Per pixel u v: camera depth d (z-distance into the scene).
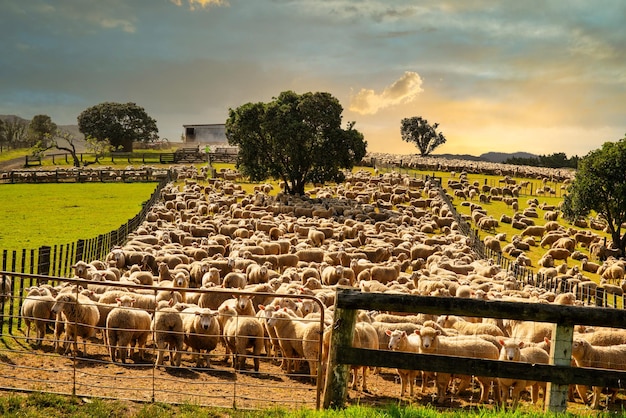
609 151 54.12
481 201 74.31
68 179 80.31
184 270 26.05
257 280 26.48
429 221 55.88
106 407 9.49
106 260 30.09
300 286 20.72
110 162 106.69
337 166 70.38
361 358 8.45
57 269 29.48
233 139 70.12
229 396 11.27
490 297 21.84
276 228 43.97
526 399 13.81
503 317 8.23
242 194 66.25
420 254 39.91
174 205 55.84
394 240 43.88
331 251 36.28
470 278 29.36
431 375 14.65
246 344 14.54
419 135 182.25
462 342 13.61
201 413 9.48
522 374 8.23
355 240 43.19
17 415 8.90
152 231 41.88
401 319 16.62
